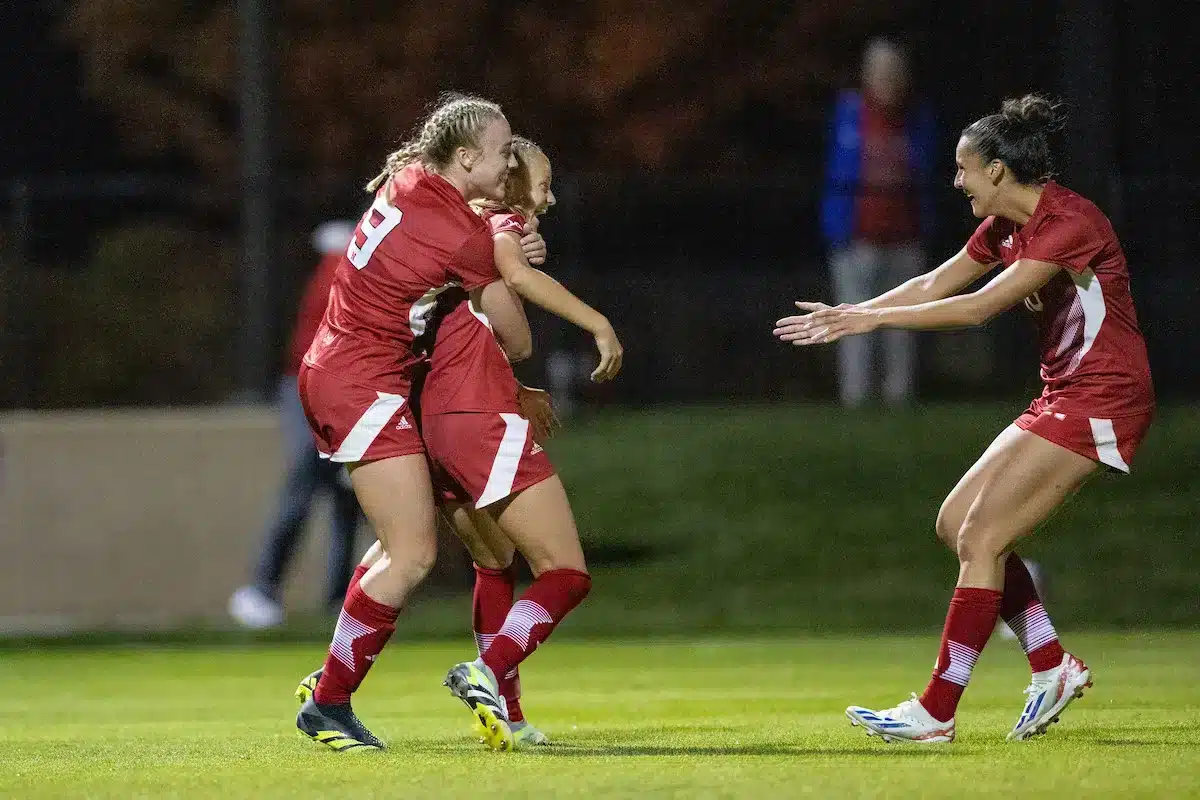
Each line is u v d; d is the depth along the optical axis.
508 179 19.81
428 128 19.20
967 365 63.69
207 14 79.50
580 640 43.34
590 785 15.61
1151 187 63.38
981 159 19.52
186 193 58.69
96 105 82.50
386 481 19.02
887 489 54.47
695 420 61.28
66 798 15.38
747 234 63.78
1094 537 50.91
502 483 19.00
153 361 58.91
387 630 19.44
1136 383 19.45
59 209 58.97
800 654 38.41
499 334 19.39
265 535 46.09
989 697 26.77
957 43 75.38
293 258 59.12
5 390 57.94
